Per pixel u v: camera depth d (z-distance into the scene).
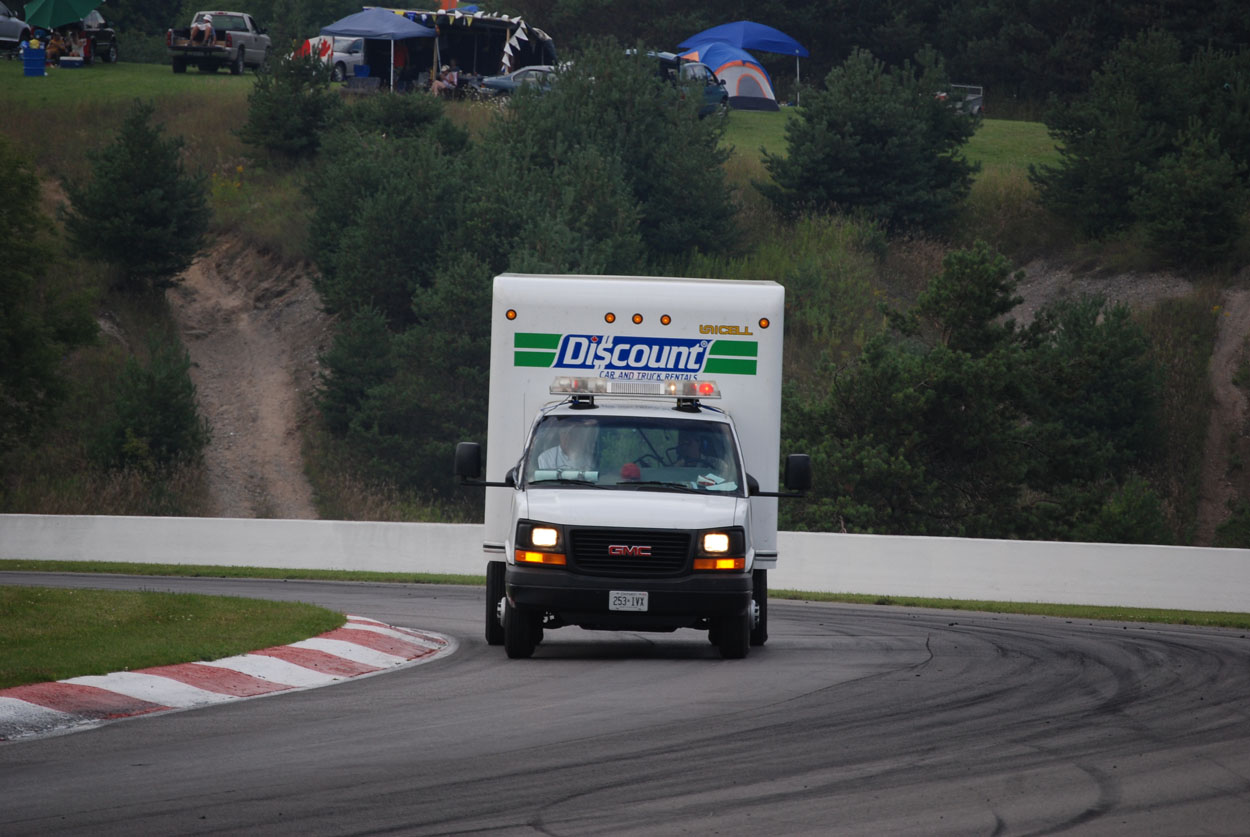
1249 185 159.00
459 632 42.84
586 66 153.50
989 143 197.62
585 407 39.12
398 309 132.00
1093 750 24.25
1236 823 19.14
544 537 35.03
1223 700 30.31
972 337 101.12
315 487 118.69
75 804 19.41
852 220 155.62
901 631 46.38
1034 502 101.06
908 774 22.11
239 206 162.50
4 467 115.62
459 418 117.31
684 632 46.88
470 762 22.64
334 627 38.22
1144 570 63.41
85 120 177.88
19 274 111.69
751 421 40.06
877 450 93.00
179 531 75.50
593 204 131.50
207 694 28.83
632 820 18.97
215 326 145.75
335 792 20.39
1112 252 157.00
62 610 37.38
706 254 147.38
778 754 23.59
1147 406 124.50
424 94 159.25
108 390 128.25
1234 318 142.12
